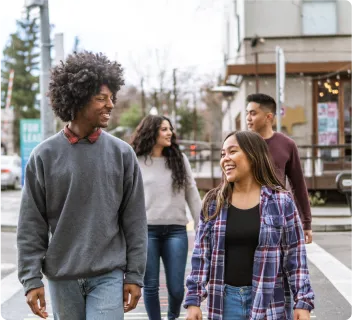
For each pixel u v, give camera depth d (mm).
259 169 3283
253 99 5289
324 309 6133
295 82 20812
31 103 58250
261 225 3170
